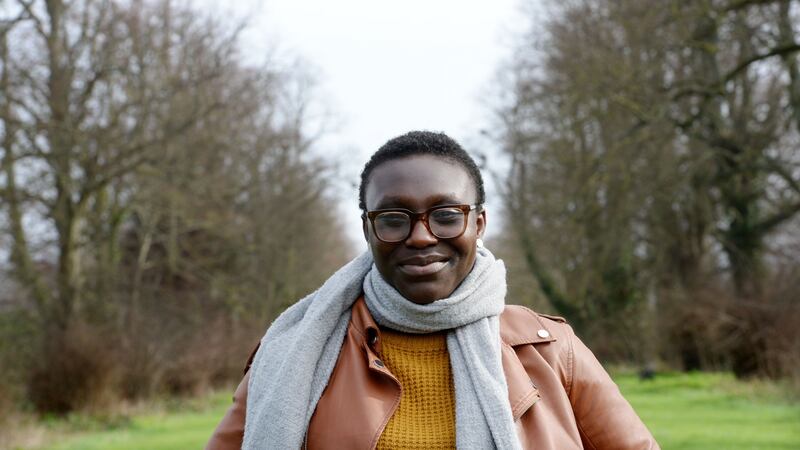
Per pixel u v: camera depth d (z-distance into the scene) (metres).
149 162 17.08
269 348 2.10
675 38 15.37
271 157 24.30
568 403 1.95
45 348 16.00
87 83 16.66
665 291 21.45
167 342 18.86
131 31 17.03
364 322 2.02
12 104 16.03
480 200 2.08
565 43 18.58
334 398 1.94
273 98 22.64
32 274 17.36
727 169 20.25
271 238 23.86
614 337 22.52
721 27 15.28
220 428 2.12
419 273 1.95
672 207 20.67
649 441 1.98
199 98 17.67
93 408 15.49
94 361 15.73
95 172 16.67
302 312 2.20
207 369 19.28
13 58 15.85
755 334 17.06
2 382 14.05
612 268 20.25
